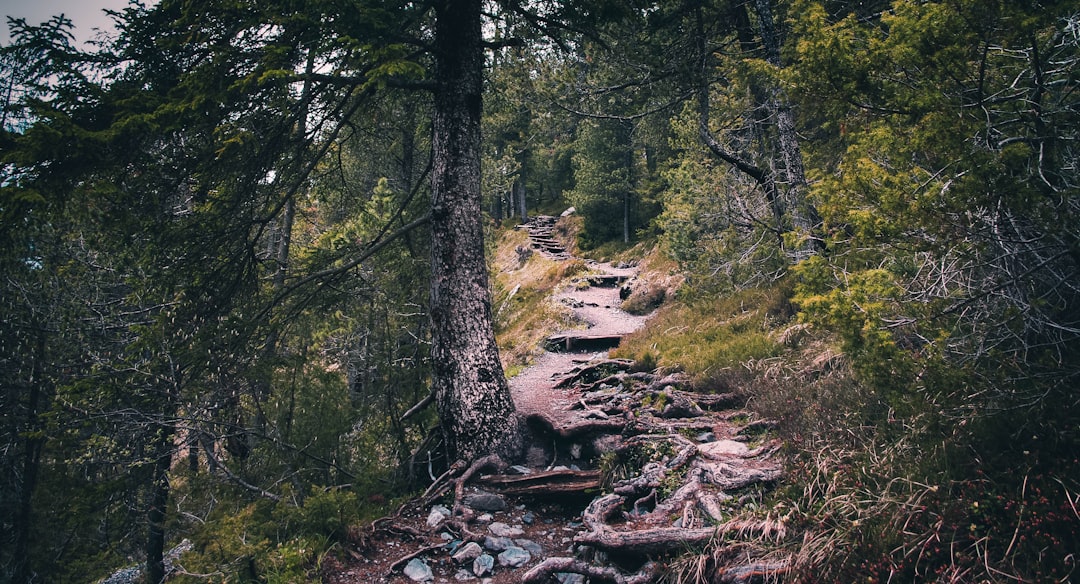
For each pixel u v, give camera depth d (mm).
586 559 4789
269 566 4672
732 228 11969
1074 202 3111
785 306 10414
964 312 3588
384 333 8812
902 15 3408
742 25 10758
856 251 3924
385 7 6445
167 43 5320
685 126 14414
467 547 5203
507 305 18984
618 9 7930
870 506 3742
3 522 7914
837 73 3643
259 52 5492
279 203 7172
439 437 7820
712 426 6961
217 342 6672
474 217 7410
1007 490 3307
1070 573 2664
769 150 11000
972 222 3293
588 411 8516
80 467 7141
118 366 6465
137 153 5410
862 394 5453
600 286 22547
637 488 5609
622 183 30516
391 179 11031
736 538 4148
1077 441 3268
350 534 5273
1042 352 3555
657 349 11281
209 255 6867
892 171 4062
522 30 9008
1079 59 3141
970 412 3902
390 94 8414
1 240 5254
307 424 7797
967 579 2955
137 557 8688
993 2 2924
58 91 5121
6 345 7695
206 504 6555
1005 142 3344
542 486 6305
